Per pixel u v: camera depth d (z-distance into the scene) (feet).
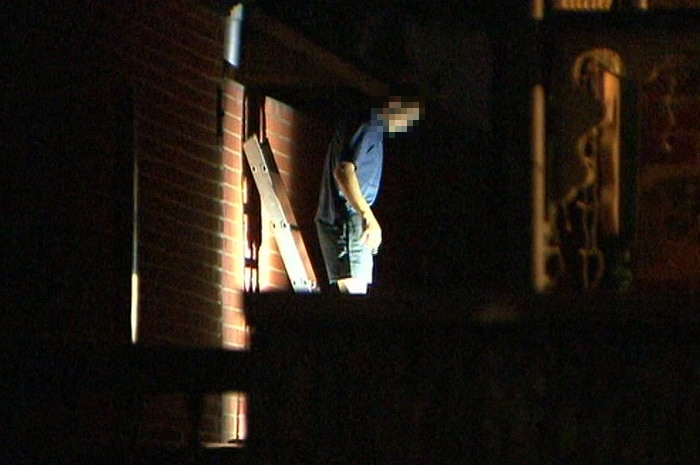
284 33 140.36
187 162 135.64
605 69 96.58
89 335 125.29
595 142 97.14
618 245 97.25
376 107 143.33
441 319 90.63
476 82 122.93
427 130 155.43
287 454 91.09
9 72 122.52
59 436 106.42
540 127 96.32
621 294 90.12
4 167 122.21
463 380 90.94
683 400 90.12
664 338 90.43
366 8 137.49
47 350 101.35
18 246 122.72
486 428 90.68
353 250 144.66
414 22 129.80
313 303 90.94
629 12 96.53
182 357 98.94
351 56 139.95
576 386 90.63
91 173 126.82
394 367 91.25
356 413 91.15
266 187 143.33
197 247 136.36
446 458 90.63
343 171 143.64
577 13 96.68
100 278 126.31
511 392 90.74
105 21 128.57
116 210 127.65
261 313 91.25
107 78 128.26
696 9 96.22
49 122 124.88
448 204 157.99
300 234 147.02
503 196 115.24
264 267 144.87
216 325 138.51
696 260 96.99
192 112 136.67
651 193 97.25
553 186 97.25
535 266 96.12
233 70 141.90
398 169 162.30
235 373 98.07
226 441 132.05
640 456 90.02
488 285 149.28
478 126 127.65
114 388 100.32
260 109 144.66
